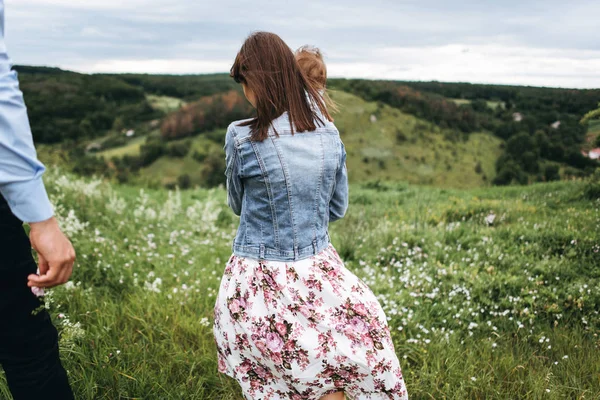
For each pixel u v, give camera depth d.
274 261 2.18
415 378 2.91
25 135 1.48
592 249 4.73
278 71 2.09
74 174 9.99
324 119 2.25
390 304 3.81
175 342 3.13
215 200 8.44
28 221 1.52
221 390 2.73
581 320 3.71
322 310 2.16
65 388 1.91
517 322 3.63
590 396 2.75
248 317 2.19
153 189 11.56
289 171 2.11
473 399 2.79
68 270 1.62
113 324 3.17
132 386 2.58
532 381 2.84
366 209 7.50
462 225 6.01
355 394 2.27
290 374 2.16
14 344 1.72
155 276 4.35
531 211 6.23
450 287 4.27
